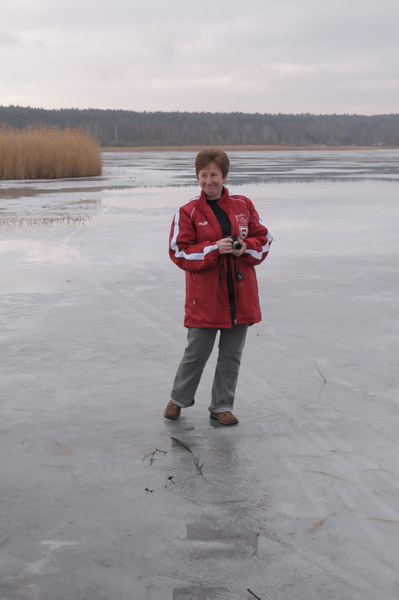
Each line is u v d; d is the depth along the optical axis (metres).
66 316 7.17
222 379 4.43
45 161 35.38
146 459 3.86
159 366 5.56
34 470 3.71
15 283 8.86
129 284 8.85
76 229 14.57
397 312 7.39
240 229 4.30
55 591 2.65
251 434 4.23
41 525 3.13
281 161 67.62
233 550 2.93
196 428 4.34
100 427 4.33
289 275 9.56
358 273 9.68
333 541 3.00
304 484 3.55
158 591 2.65
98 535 3.04
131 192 25.91
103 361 5.68
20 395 4.88
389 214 17.47
